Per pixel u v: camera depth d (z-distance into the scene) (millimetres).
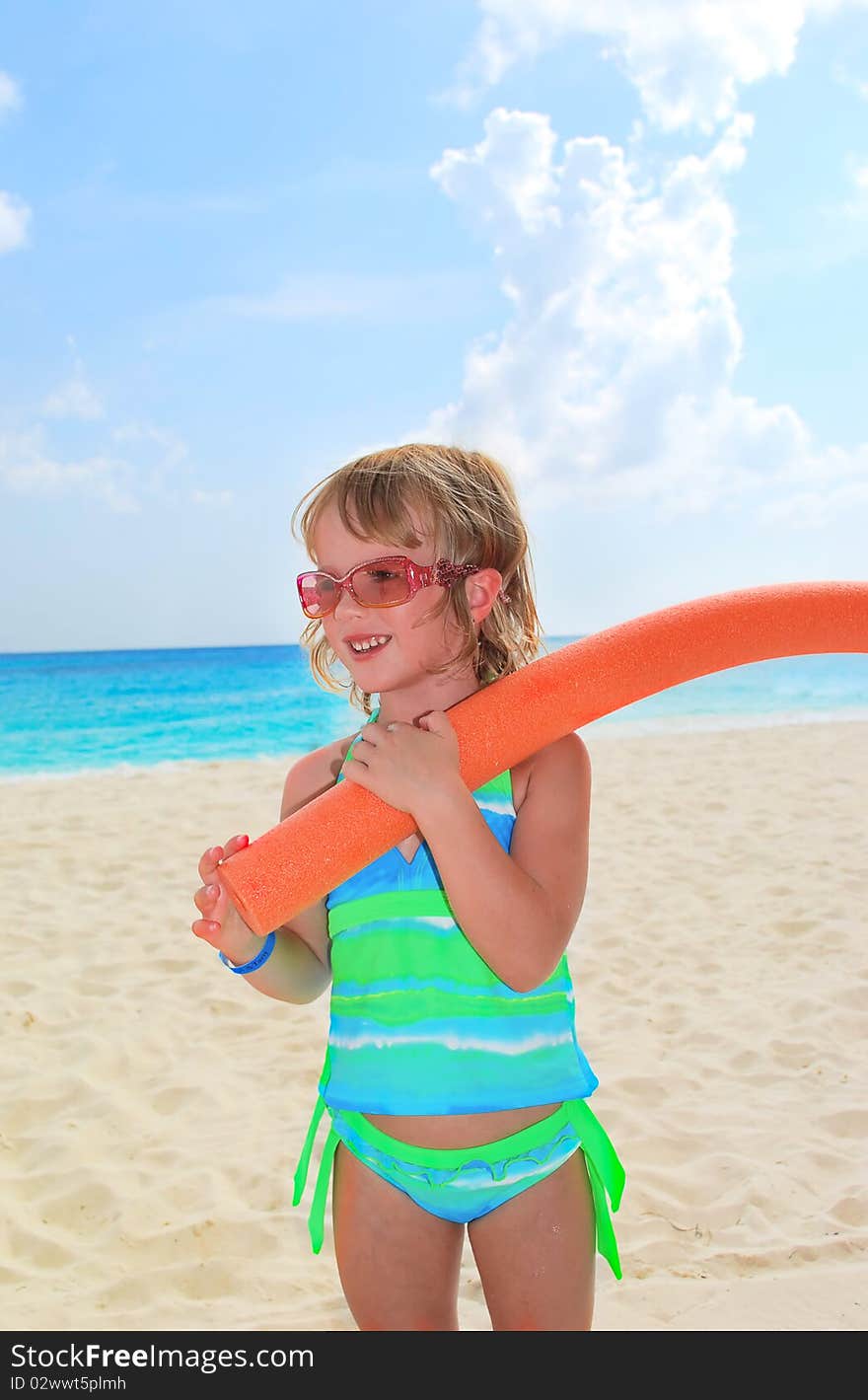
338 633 1409
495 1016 1326
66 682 29281
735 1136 3240
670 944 4996
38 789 9836
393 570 1355
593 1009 4312
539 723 1320
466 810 1237
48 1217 2891
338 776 1597
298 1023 4215
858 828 7145
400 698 1477
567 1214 1323
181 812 8445
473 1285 2447
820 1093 3529
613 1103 3492
